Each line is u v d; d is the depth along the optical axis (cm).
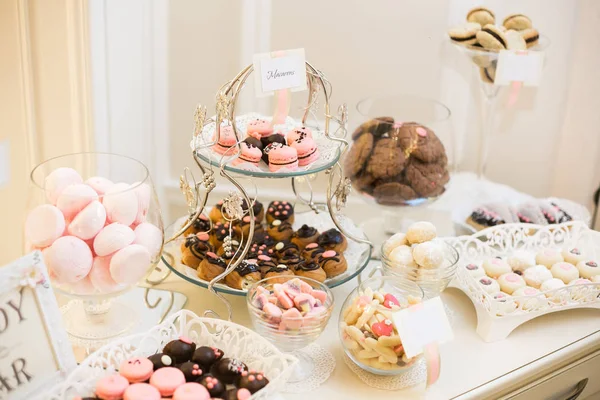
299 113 192
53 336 103
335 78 192
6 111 157
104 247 107
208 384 103
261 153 127
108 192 110
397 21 187
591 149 205
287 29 185
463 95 200
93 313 127
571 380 142
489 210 180
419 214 189
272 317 113
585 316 145
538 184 212
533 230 169
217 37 184
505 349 133
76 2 146
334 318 140
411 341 115
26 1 146
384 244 143
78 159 146
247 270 134
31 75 153
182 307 138
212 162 123
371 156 159
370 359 119
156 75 182
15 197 165
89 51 151
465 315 143
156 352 114
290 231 156
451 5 187
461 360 129
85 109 156
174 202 199
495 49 169
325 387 120
